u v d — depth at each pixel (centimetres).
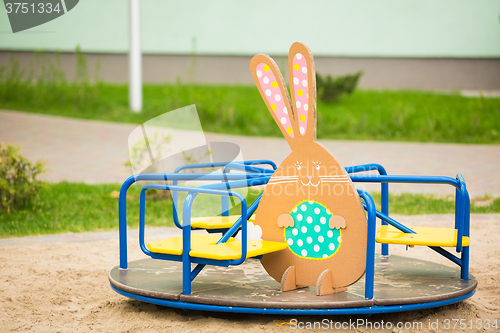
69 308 397
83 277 477
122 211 427
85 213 752
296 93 370
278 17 2486
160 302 363
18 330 349
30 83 2130
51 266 507
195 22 2492
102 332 345
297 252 373
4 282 452
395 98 2169
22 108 1920
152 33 2491
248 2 2484
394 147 1430
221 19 2491
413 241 371
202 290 370
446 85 2467
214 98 1997
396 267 446
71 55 2423
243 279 404
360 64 2495
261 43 2503
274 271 382
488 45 2422
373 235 340
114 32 2434
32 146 1362
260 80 385
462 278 400
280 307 334
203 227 436
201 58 2512
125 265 431
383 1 2448
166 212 765
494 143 1521
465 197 368
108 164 1171
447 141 1555
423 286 379
